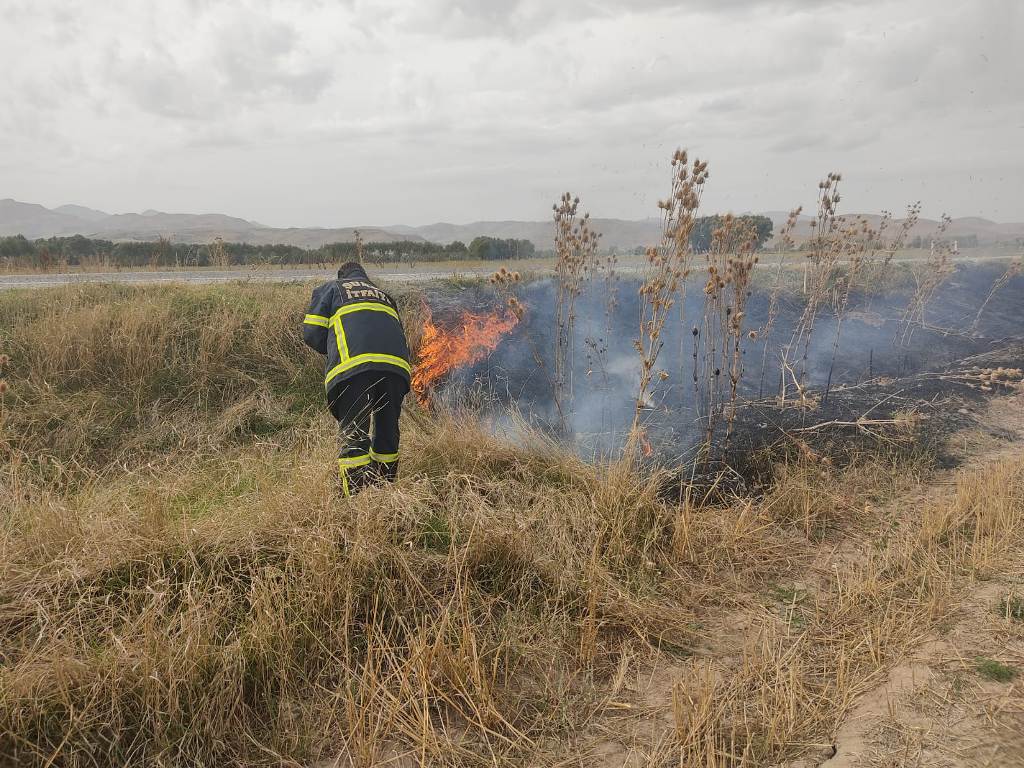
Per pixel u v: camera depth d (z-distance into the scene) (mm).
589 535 3639
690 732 2293
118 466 4793
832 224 7160
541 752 2348
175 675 2357
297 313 6734
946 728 2244
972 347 9273
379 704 2469
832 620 3191
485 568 3285
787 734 2318
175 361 6086
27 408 5250
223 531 3168
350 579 2887
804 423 5957
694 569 3697
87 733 2197
